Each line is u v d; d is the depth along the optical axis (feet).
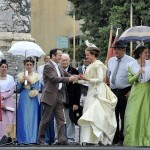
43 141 58.49
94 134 55.57
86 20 138.51
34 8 205.67
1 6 87.76
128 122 55.77
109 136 56.13
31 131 61.57
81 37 138.10
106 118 55.93
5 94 62.13
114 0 132.16
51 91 57.93
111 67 59.57
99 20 136.98
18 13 88.48
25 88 62.13
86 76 56.85
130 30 57.82
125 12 124.47
